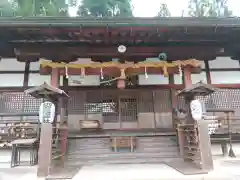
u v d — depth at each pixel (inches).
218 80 433.1
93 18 333.4
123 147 350.3
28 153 340.2
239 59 441.7
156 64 357.7
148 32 360.5
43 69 354.3
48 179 227.8
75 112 428.8
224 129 358.9
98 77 440.1
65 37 379.6
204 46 416.2
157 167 277.7
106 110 435.5
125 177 227.8
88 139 363.3
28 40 392.8
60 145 322.0
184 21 341.1
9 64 425.7
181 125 331.9
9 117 399.9
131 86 437.4
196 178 221.5
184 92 292.0
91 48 413.4
